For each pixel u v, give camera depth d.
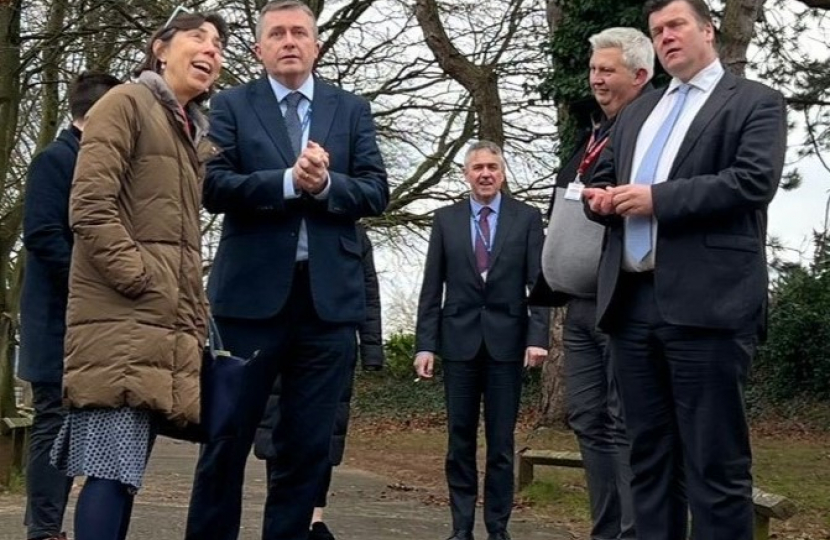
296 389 4.37
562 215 5.06
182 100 4.05
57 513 5.29
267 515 4.45
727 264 3.77
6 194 15.44
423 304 6.31
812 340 18.84
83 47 13.37
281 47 4.40
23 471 8.92
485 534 6.87
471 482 6.21
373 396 23.59
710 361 3.78
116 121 3.73
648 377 4.02
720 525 3.80
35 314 5.05
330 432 4.40
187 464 11.69
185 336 3.79
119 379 3.61
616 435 5.10
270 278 4.24
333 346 4.34
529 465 9.15
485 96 15.57
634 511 4.13
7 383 12.07
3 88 12.86
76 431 3.76
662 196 3.75
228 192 4.22
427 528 6.99
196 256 3.90
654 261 3.85
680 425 3.88
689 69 3.96
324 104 4.48
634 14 13.05
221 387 3.93
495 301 6.13
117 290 3.67
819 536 7.07
